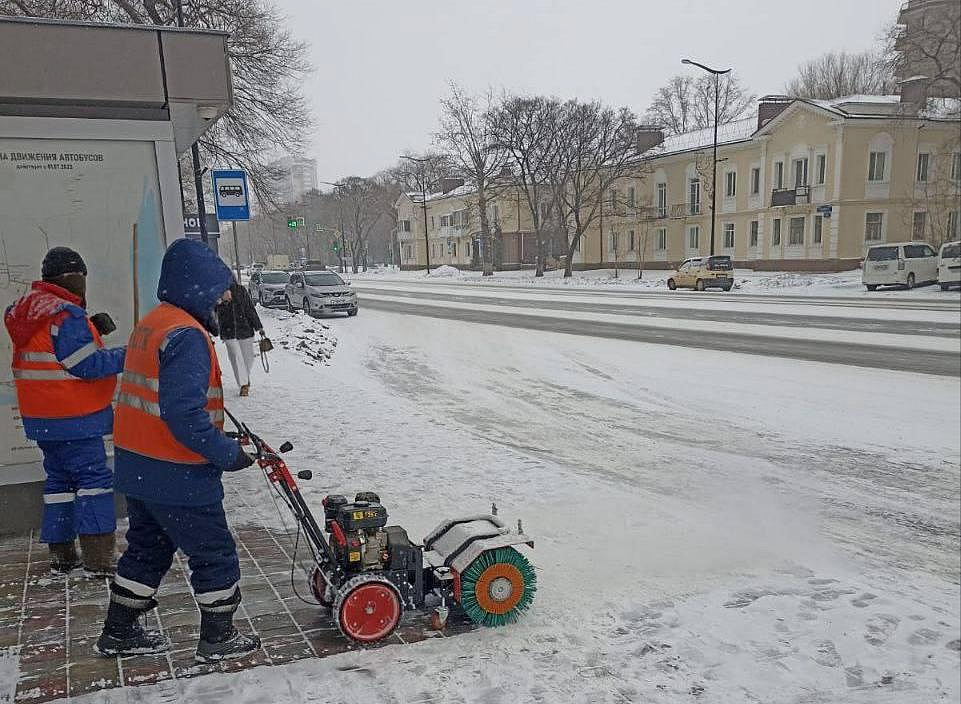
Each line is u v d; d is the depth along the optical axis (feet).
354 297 77.10
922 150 126.41
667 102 269.03
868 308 70.03
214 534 10.10
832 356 42.88
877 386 34.88
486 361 45.85
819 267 130.62
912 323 56.90
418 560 11.85
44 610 11.99
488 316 74.54
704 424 29.40
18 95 14.84
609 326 61.52
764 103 142.82
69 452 12.87
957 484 22.13
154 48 15.84
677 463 24.18
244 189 40.37
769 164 139.54
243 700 9.50
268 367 41.09
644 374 39.99
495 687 10.06
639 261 166.61
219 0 65.21
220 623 10.32
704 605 13.34
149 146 16.31
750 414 30.81
